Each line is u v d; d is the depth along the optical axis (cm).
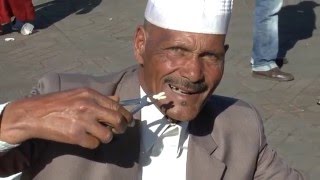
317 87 374
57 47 455
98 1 568
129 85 112
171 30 100
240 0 548
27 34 481
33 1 571
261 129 118
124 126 90
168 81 102
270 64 382
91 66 419
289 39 461
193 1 98
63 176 104
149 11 103
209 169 111
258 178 118
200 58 101
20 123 89
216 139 113
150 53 103
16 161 104
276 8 378
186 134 112
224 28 101
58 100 90
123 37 475
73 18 523
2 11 474
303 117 334
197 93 102
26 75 404
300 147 303
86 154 105
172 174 110
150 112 110
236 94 365
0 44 463
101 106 89
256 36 382
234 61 416
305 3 543
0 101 365
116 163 106
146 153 109
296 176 121
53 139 89
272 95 363
